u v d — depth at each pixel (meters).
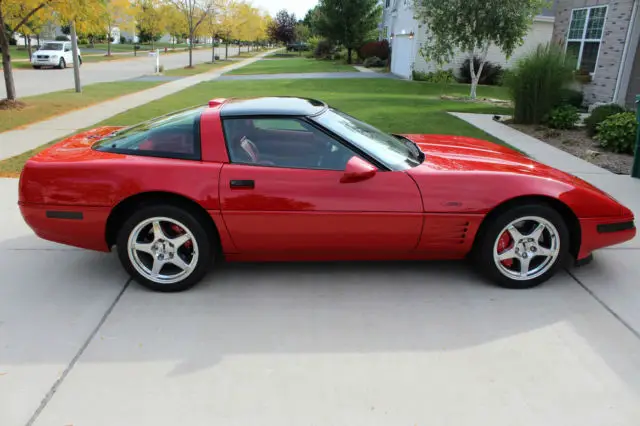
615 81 13.03
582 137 9.41
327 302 3.40
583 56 14.41
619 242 3.64
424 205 3.35
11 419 2.33
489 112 12.77
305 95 16.12
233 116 3.48
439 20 15.58
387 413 2.38
